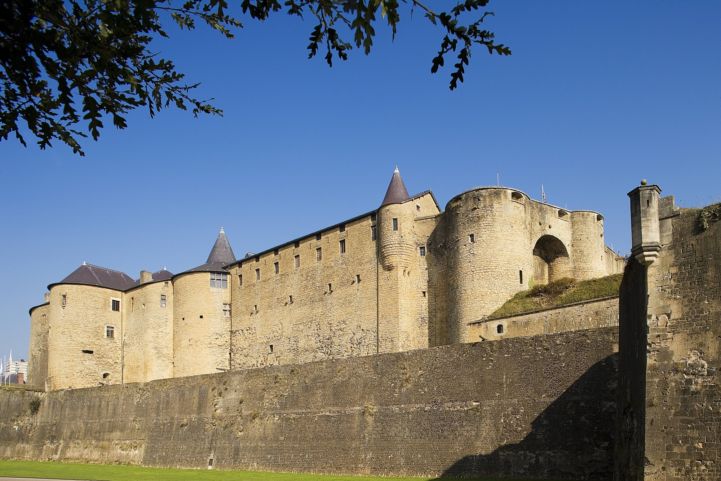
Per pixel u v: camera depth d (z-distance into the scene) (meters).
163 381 55.78
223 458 48.97
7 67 8.95
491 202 55.16
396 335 59.12
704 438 20.41
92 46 9.09
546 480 32.50
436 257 59.62
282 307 70.25
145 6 8.86
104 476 42.28
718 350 20.86
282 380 47.25
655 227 22.67
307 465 43.59
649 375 21.73
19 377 93.25
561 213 60.66
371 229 63.38
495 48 8.74
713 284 21.38
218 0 9.16
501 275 53.88
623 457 25.00
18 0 8.44
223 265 79.00
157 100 9.97
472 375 37.09
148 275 83.19
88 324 78.38
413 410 39.12
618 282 47.44
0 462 60.97
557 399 33.31
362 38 8.70
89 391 61.75
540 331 48.34
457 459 36.31
